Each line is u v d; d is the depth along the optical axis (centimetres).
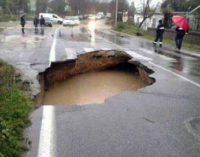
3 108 525
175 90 776
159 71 1047
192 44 2206
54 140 447
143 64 1184
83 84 1076
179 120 550
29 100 610
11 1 5728
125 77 1209
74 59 1217
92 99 873
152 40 2527
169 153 418
